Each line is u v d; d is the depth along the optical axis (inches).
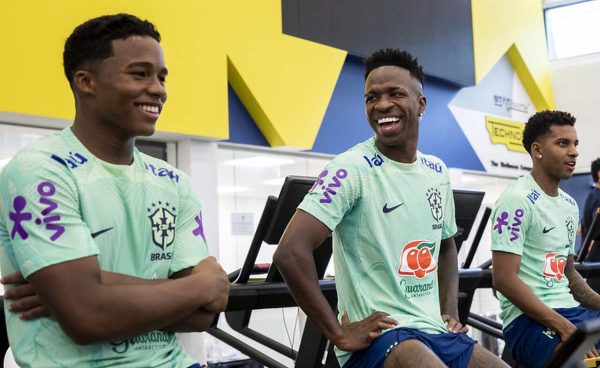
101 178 58.4
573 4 364.8
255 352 117.2
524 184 114.6
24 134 174.1
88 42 58.5
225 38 206.5
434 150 290.8
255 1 217.0
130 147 60.8
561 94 365.1
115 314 53.4
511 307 114.7
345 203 76.8
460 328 81.5
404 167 80.5
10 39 157.0
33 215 54.5
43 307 55.6
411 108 79.3
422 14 280.4
